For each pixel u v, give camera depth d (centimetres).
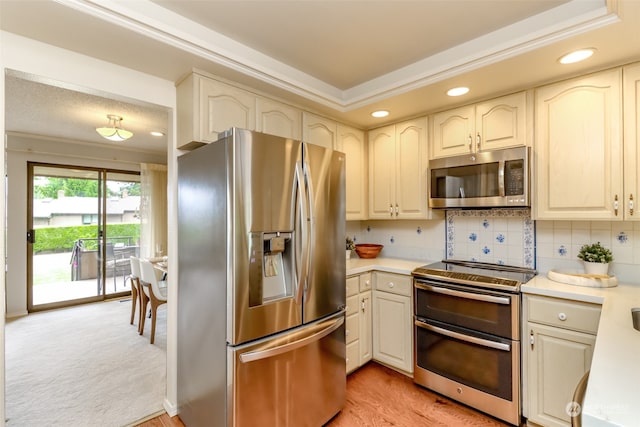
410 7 157
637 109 169
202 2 153
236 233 147
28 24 140
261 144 156
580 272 205
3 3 125
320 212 184
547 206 198
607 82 178
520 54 166
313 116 253
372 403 212
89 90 172
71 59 164
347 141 284
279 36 183
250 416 152
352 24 172
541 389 176
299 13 162
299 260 171
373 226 332
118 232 498
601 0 144
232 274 147
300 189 172
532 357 180
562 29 150
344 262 204
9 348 304
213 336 159
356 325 244
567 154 190
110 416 200
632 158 170
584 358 162
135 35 150
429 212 257
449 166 239
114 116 323
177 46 160
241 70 188
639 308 137
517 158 205
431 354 221
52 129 376
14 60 148
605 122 178
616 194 174
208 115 188
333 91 254
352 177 288
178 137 200
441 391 216
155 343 316
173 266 201
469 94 220
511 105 212
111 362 275
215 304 157
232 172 147
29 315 407
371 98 234
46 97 271
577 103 187
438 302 218
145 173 505
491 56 174
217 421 156
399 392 225
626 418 59
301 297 174
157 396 223
